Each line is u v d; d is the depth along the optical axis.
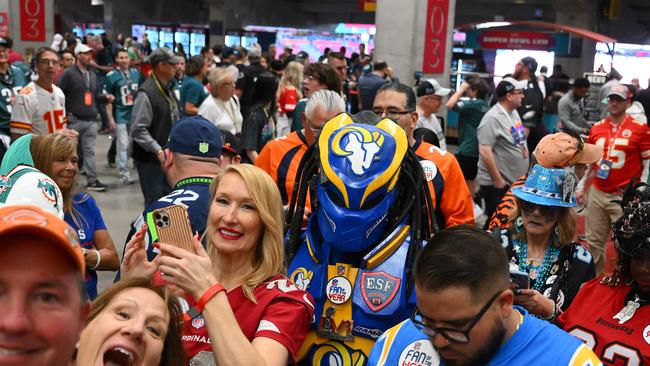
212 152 3.25
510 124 7.26
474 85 8.75
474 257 1.65
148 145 6.98
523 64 10.50
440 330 1.69
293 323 2.23
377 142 2.50
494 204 7.40
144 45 26.41
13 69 8.93
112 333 1.73
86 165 10.18
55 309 0.84
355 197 2.42
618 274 2.60
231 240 2.29
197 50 36.00
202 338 2.24
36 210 0.86
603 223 7.07
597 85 14.64
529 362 1.74
